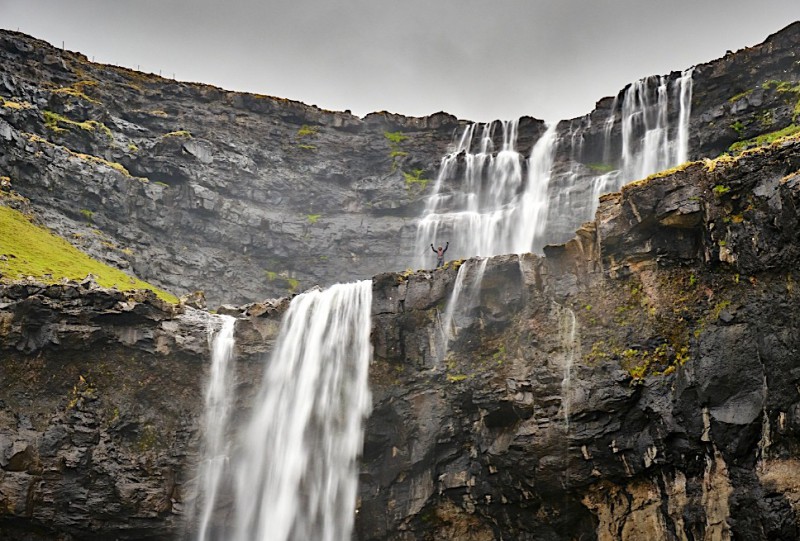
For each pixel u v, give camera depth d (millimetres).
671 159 45125
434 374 32875
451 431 32094
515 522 30969
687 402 27000
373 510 33156
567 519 29516
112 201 51406
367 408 33969
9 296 33688
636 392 27953
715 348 26875
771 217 26031
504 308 32156
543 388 29734
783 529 24234
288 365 36500
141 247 51344
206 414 36000
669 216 28688
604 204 30906
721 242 27422
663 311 28812
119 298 34594
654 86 47719
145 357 35312
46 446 32781
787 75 43094
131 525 33344
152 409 35312
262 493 35031
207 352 36250
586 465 28500
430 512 32594
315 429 34906
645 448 27562
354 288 36344
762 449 25250
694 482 26766
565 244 31641
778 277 25953
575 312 30594
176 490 34531
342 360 35281
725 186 27406
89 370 34688
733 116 43250
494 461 30578
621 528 28234
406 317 34125
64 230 48469
